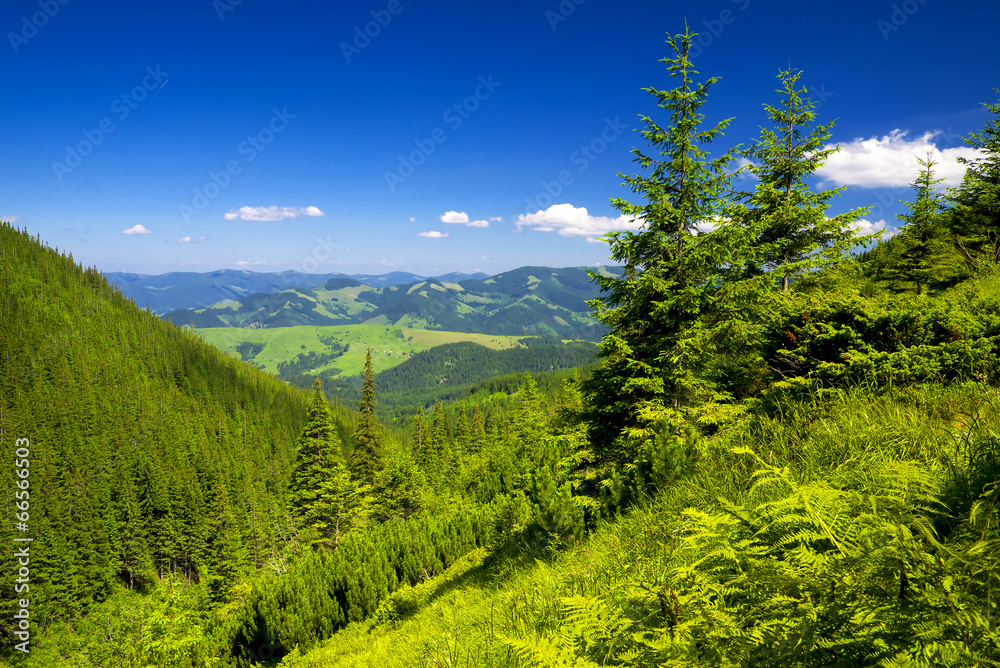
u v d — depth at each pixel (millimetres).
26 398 117312
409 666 5125
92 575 59219
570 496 6801
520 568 7070
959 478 1980
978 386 4035
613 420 10805
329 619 16266
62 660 51500
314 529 36094
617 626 2428
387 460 41312
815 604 1593
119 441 110125
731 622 1754
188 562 65938
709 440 5570
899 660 1259
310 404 39531
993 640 1175
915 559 1468
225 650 17875
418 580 18250
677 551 3371
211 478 85875
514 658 3404
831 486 2734
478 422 78062
